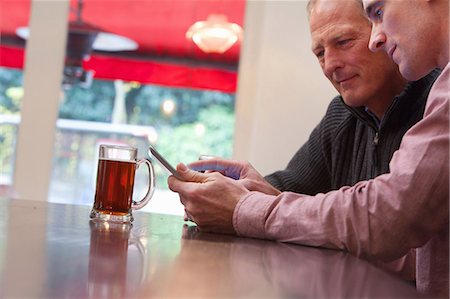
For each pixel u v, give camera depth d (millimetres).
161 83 2928
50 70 2945
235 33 2893
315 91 2697
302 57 2709
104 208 1023
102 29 2949
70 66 2955
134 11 2943
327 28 1411
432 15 976
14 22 2977
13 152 2963
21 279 469
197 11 2920
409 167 839
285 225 928
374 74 1396
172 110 2926
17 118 2973
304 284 566
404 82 1401
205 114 2906
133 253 677
